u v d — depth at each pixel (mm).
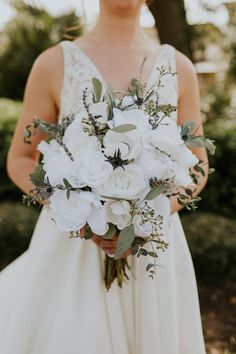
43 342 1698
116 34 1771
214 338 3492
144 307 1695
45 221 1797
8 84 9289
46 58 1756
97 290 1657
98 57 1755
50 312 1702
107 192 1343
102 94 1701
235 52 6207
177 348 1751
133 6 1708
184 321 1843
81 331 1620
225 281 4121
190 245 4070
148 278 1697
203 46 5969
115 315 1674
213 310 3842
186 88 1841
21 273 1862
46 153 1487
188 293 1837
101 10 1767
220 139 4242
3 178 4672
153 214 1390
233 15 5172
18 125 1837
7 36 9211
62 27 8688
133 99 1470
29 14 8750
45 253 1711
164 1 4055
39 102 1778
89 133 1394
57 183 1383
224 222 4227
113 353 1679
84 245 1687
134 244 1438
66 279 1700
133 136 1351
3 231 4352
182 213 4383
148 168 1354
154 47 1849
